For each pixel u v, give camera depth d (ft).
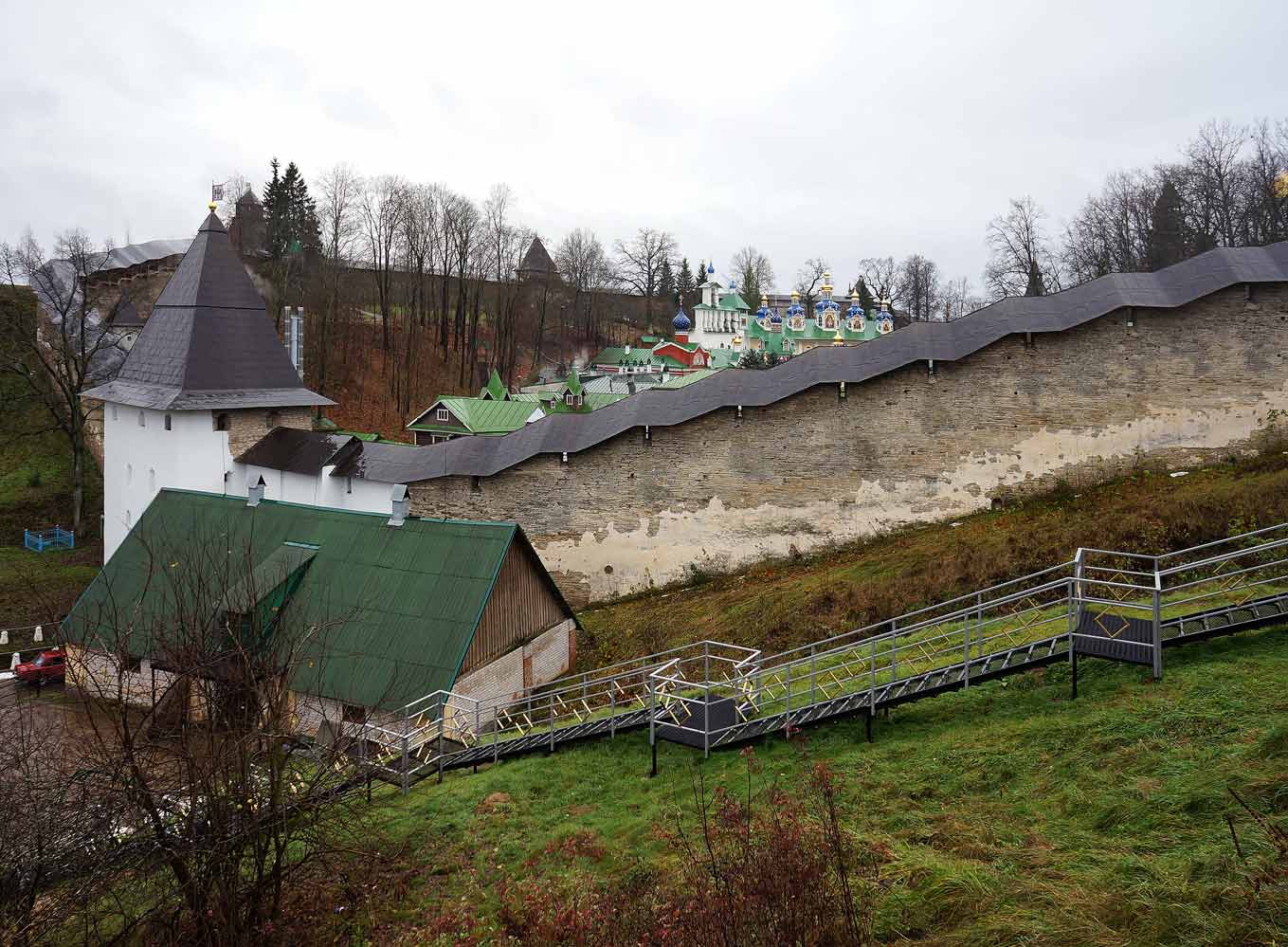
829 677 58.03
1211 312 88.74
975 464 93.09
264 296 251.39
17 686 86.89
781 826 31.86
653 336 417.69
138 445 118.21
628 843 41.83
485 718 70.85
